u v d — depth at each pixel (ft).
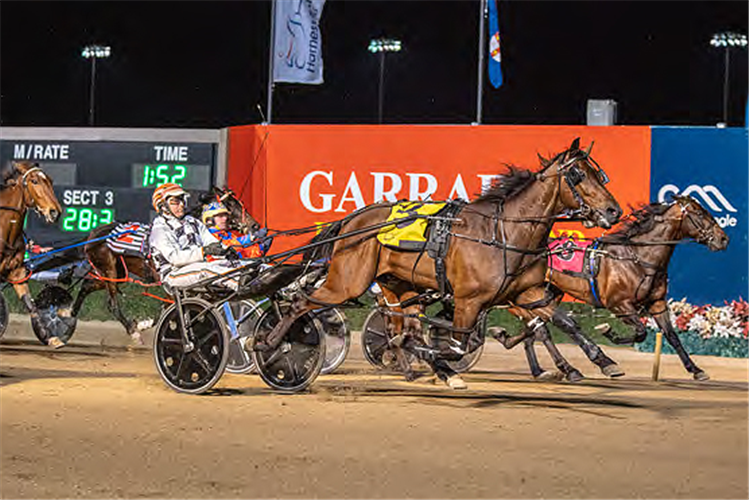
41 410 25.68
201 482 18.67
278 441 22.44
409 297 31.04
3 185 39.65
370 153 52.80
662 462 21.36
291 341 30.48
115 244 42.16
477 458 21.22
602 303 37.42
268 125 54.13
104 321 53.98
